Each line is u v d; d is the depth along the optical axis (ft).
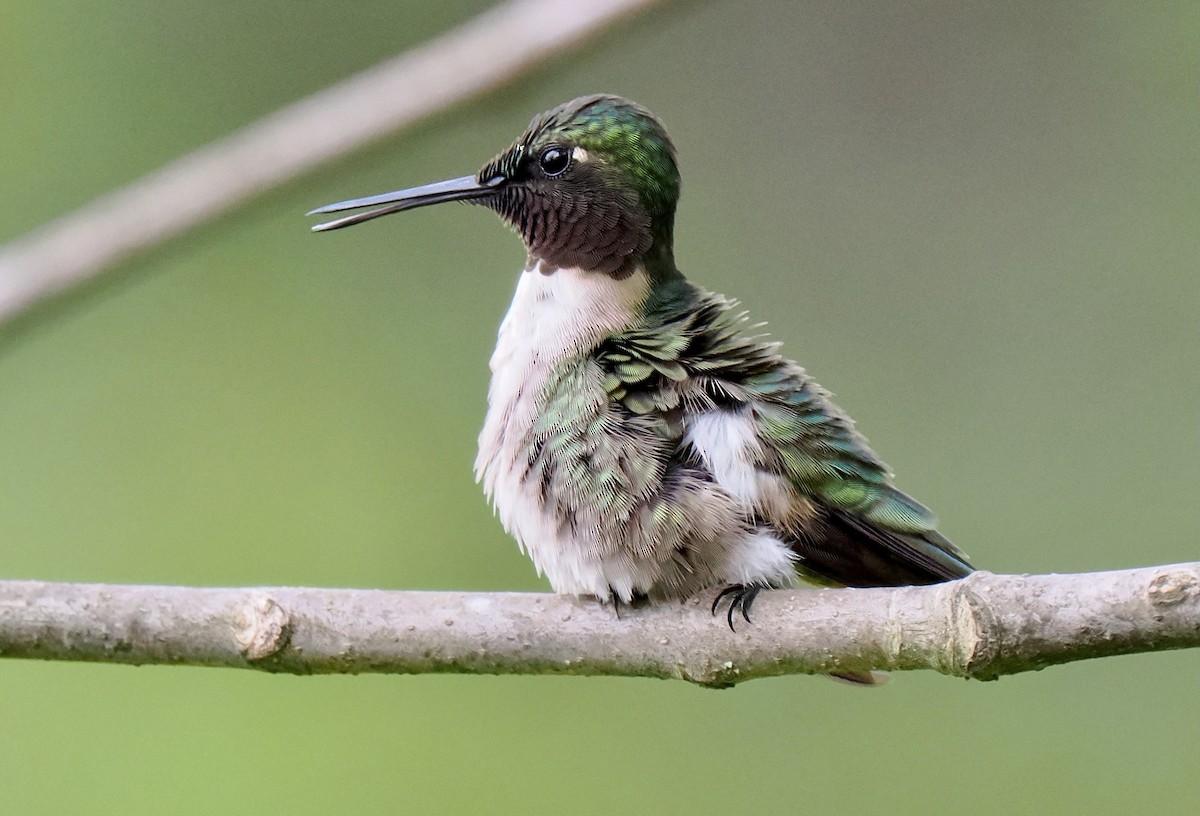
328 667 20.45
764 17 46.78
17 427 41.22
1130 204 43.27
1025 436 40.57
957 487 40.09
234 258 43.75
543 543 22.80
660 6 20.75
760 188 45.52
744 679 21.06
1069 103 44.75
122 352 42.42
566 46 20.71
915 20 46.26
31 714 35.55
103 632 19.83
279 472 41.32
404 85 20.99
